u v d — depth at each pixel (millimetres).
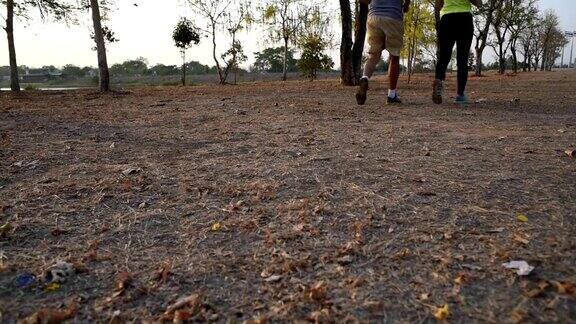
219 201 2422
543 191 2365
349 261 1706
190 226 2107
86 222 2184
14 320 1412
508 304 1381
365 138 3949
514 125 4586
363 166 2975
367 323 1332
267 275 1640
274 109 6492
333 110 6211
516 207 2154
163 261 1771
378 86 12664
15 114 6668
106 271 1704
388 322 1332
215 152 3557
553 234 1833
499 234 1866
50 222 2184
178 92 12320
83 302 1503
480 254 1703
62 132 4691
